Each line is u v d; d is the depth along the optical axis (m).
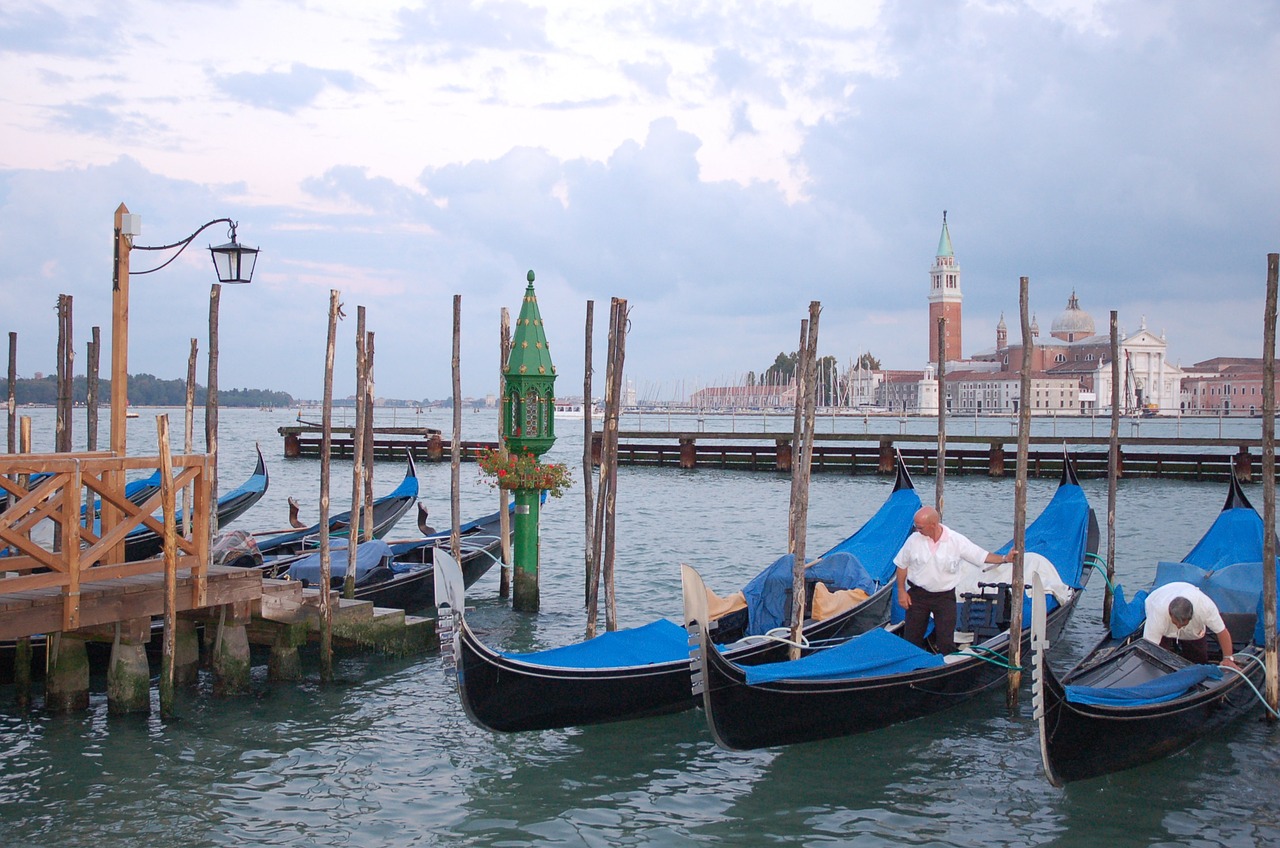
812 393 11.73
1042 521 16.03
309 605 11.98
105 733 10.15
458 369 15.25
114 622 10.47
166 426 10.27
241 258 11.72
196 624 12.30
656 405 144.50
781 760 9.63
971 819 8.41
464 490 37.78
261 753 9.71
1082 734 8.70
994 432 84.62
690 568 8.93
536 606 15.64
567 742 10.07
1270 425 10.10
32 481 17.70
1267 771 9.30
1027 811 8.56
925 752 9.82
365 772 9.30
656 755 9.77
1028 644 11.76
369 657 12.87
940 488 15.82
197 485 10.88
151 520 10.38
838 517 29.05
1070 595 13.16
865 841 8.05
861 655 10.09
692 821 8.38
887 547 15.55
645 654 10.42
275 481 39.88
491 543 17.47
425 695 11.48
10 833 8.02
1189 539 24.45
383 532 19.61
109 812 8.41
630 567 20.31
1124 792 8.90
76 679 10.73
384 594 14.46
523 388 15.34
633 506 31.86
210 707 10.98
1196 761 9.52
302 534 17.72
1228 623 11.76
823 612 12.31
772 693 9.33
